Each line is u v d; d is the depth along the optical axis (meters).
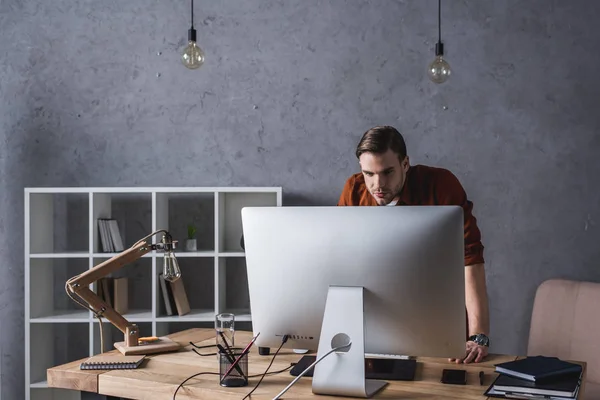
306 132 4.16
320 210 1.85
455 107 4.06
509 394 1.74
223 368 1.86
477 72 4.05
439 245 1.74
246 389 1.81
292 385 1.85
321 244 1.83
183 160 4.20
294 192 4.16
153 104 4.22
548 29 4.01
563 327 3.60
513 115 4.02
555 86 4.00
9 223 4.22
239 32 4.20
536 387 1.71
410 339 1.82
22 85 4.24
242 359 1.87
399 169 2.38
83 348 4.20
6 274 4.20
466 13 4.07
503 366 1.86
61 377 2.02
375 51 4.13
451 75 4.06
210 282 4.21
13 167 4.23
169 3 4.22
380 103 4.12
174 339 2.51
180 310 3.88
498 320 4.02
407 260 1.76
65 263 4.24
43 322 3.91
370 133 2.36
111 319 2.30
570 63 3.98
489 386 1.84
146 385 1.90
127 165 4.21
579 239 3.96
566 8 3.99
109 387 1.96
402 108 4.11
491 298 4.02
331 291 1.80
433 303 1.77
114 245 3.93
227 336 2.11
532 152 4.01
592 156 3.96
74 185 4.21
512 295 4.01
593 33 3.97
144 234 4.23
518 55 4.03
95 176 4.22
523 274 4.00
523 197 4.01
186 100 4.21
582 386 1.89
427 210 1.76
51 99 4.24
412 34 4.11
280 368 2.05
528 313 3.99
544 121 4.00
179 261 4.23
